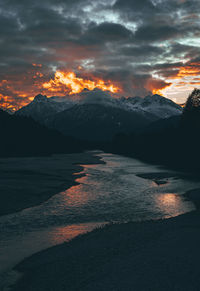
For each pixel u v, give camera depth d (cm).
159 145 13962
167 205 3347
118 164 9781
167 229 2164
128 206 3294
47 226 2472
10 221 2609
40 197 3688
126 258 1566
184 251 1620
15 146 17200
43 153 17512
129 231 2169
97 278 1319
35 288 1298
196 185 4947
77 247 1848
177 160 10769
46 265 1570
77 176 6041
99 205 3325
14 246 1958
